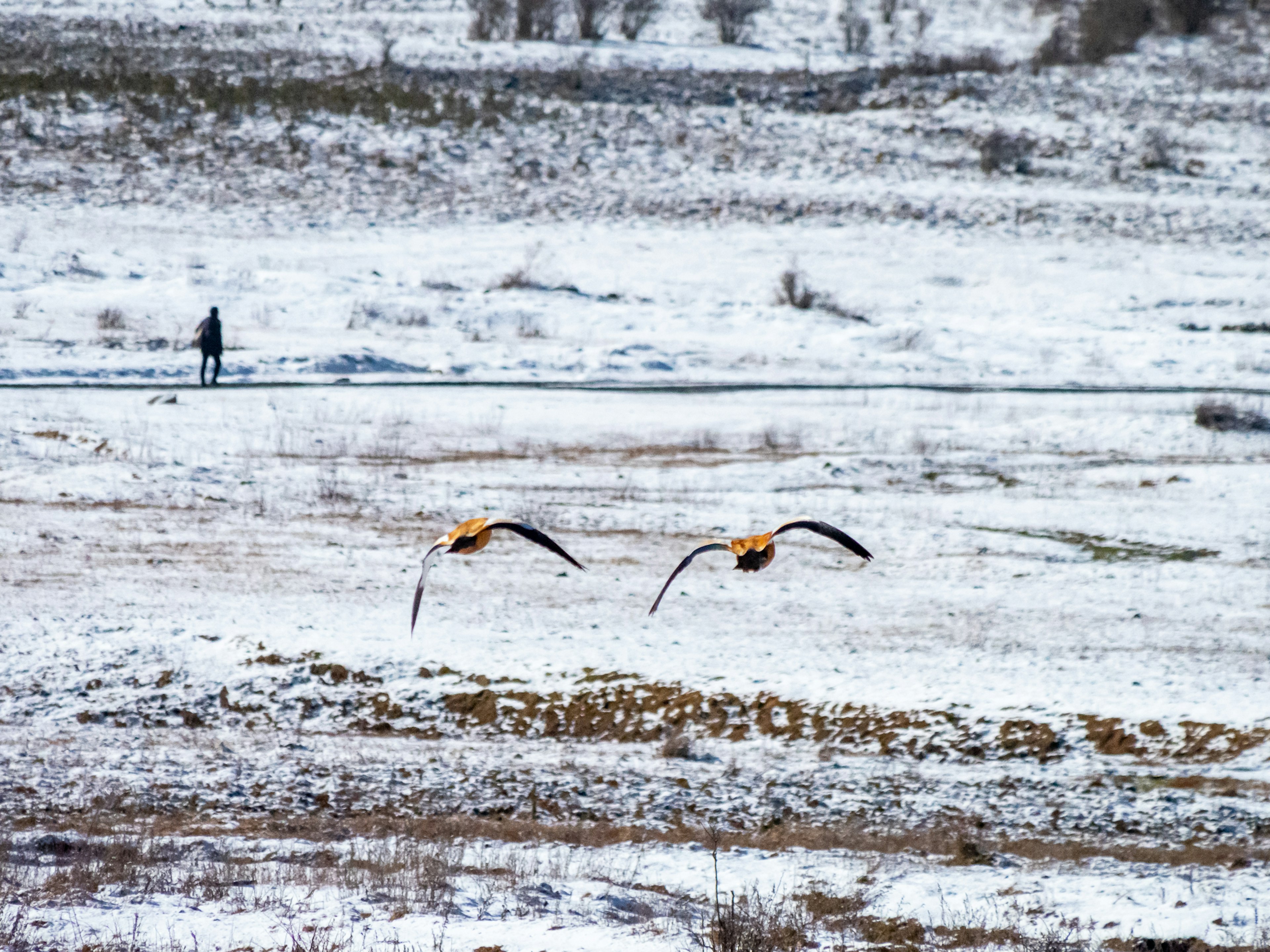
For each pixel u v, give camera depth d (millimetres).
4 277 39031
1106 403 32344
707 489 25188
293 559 20812
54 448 25391
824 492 25219
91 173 48656
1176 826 13562
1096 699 16156
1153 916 10547
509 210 49562
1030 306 43375
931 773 14781
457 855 11805
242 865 11203
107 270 40844
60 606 18281
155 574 19828
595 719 15898
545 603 19266
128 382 30906
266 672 16547
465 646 17375
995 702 16016
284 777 14305
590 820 13570
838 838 13078
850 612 19391
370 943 8844
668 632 18297
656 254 46469
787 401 31969
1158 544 22594
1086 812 13836
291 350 34312
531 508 23609
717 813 13742
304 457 26109
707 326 39812
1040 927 10227
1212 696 16297
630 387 32812
